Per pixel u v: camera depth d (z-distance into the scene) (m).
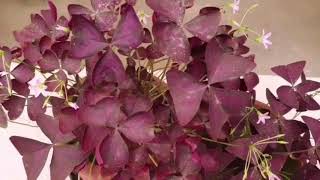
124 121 0.24
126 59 0.27
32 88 0.27
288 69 0.29
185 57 0.24
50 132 0.27
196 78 0.24
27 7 0.65
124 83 0.25
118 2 0.25
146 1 0.24
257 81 0.27
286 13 0.63
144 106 0.25
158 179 0.26
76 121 0.25
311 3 0.64
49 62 0.26
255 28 0.61
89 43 0.24
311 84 0.28
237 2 0.28
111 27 0.24
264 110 0.28
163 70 0.28
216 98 0.24
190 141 0.25
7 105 0.28
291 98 0.28
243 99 0.24
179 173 0.26
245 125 0.27
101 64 0.24
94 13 0.24
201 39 0.24
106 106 0.24
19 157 0.37
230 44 0.26
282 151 0.27
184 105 0.23
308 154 0.27
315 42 0.60
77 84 0.27
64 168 0.26
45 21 0.28
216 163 0.26
